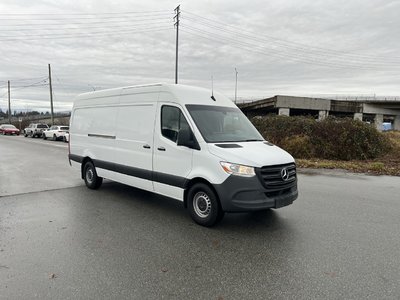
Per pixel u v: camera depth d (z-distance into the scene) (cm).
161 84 613
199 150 524
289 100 4009
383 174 1115
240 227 525
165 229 514
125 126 692
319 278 353
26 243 450
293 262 394
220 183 489
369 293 321
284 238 476
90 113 820
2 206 646
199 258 405
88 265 382
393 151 1628
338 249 435
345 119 1572
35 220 556
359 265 385
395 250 432
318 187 873
